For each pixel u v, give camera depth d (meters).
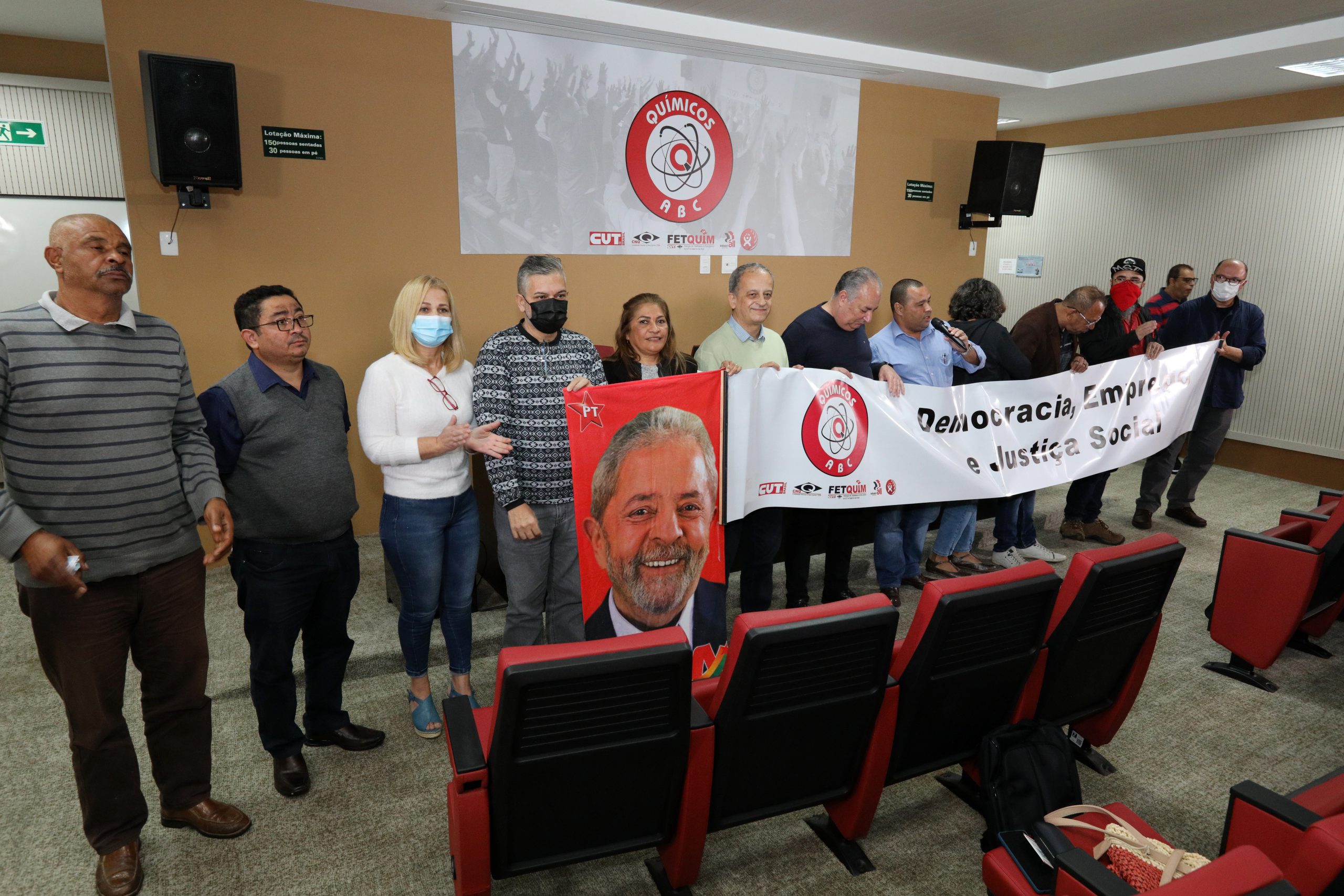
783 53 5.20
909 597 3.99
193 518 2.08
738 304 3.29
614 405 2.49
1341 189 5.94
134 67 3.86
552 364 2.55
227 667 3.22
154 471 1.93
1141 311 5.63
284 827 2.30
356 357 4.64
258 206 4.23
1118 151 7.39
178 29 3.92
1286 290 6.33
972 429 3.72
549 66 4.82
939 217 6.67
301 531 2.30
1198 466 5.18
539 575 2.64
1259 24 4.84
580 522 2.49
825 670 1.83
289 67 4.18
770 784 1.98
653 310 2.98
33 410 1.76
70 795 2.45
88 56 5.90
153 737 2.17
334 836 2.27
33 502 1.81
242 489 2.25
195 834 2.26
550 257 2.51
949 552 4.18
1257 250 6.49
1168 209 7.06
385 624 3.63
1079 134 7.80
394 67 4.42
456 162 4.68
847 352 3.57
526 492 2.57
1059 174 7.94
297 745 2.48
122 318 1.88
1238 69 5.50
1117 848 1.75
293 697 2.44
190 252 4.12
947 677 2.02
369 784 2.50
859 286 3.38
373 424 2.46
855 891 2.09
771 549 3.35
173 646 2.08
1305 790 1.71
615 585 2.58
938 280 6.82
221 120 3.77
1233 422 6.79
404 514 2.51
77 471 1.82
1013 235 8.45
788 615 1.76
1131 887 1.46
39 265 5.98
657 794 1.82
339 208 4.43
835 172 6.04
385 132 4.46
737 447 3.00
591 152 5.05
